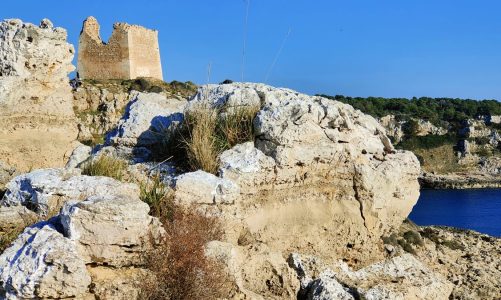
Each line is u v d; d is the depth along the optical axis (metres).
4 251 6.44
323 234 9.78
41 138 15.02
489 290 10.16
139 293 6.41
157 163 9.85
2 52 14.80
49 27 15.92
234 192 8.51
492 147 103.62
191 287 6.64
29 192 8.02
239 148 9.36
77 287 6.00
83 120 50.41
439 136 103.38
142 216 6.59
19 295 5.87
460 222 40.19
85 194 7.59
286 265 8.35
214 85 11.14
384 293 8.79
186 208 7.82
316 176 9.76
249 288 7.97
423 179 83.88
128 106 12.20
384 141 11.48
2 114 14.24
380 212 10.45
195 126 9.94
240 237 8.73
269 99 10.40
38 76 15.18
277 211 9.31
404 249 11.11
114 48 67.69
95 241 6.35
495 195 68.25
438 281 9.87
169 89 62.28
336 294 8.35
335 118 9.96
